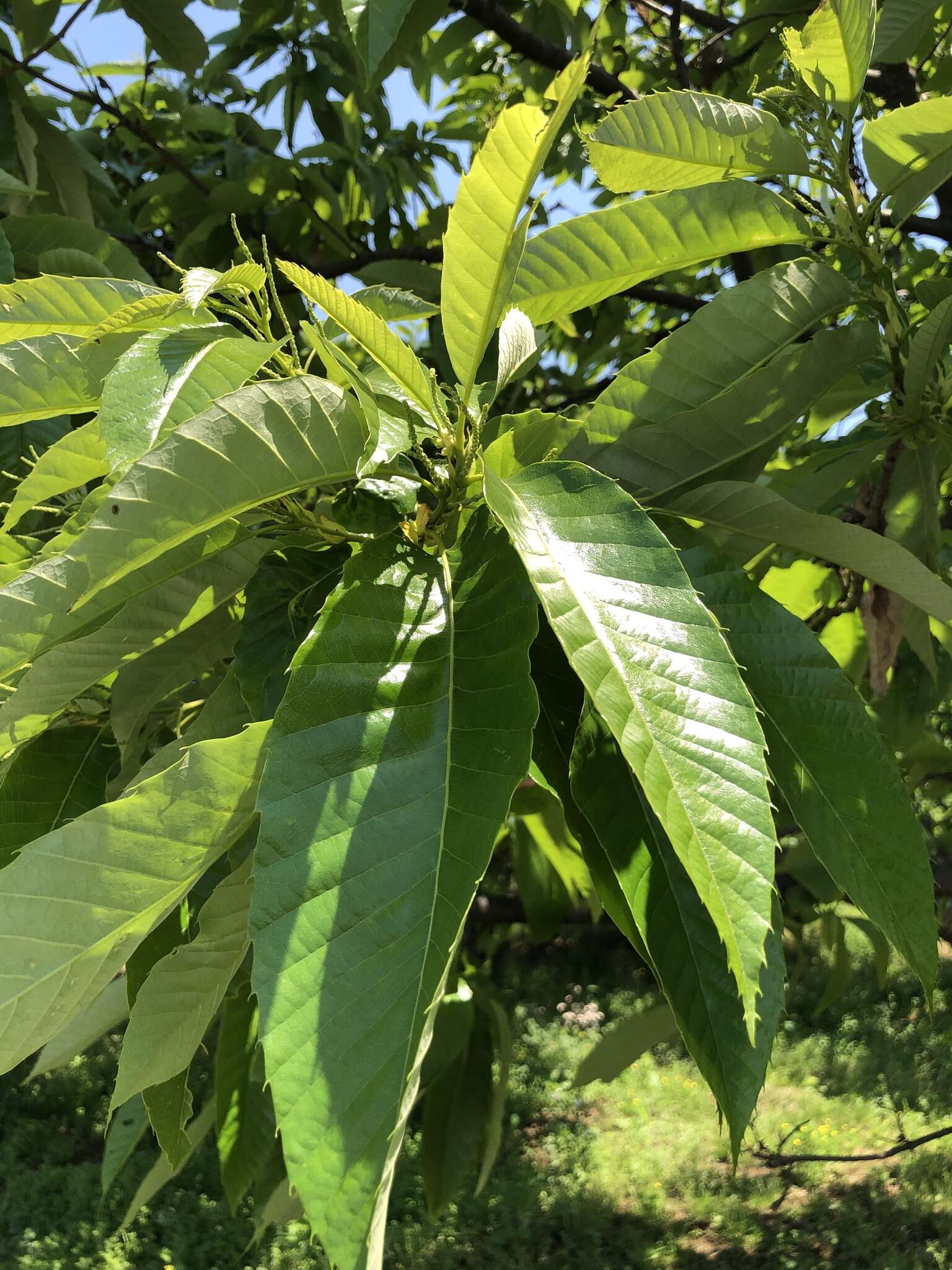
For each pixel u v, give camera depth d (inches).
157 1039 15.4
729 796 11.4
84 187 44.6
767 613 17.2
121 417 13.9
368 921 11.8
